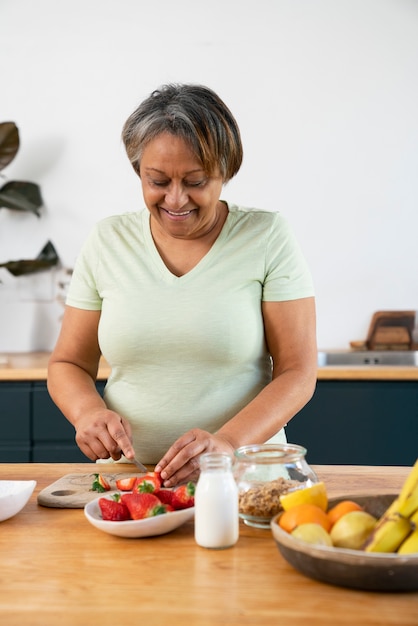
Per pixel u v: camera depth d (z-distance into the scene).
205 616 0.85
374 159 3.37
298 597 0.90
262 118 3.39
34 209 3.36
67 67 3.42
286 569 0.99
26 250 3.45
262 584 0.94
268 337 1.64
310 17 3.35
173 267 1.62
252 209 1.68
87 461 2.80
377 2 3.33
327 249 3.40
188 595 0.91
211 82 3.39
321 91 3.37
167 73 3.39
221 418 1.58
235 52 3.38
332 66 3.36
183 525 1.18
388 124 3.36
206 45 3.38
